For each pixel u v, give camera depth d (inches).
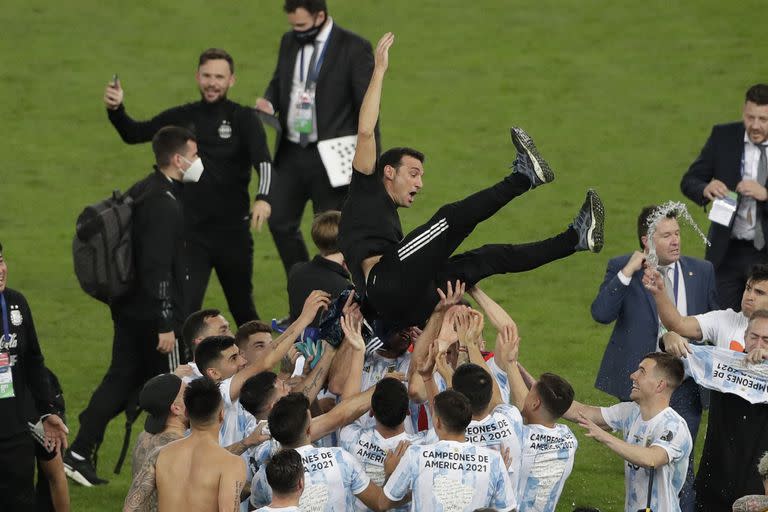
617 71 3043.8
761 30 3203.7
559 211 2412.6
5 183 2551.7
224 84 1766.7
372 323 1224.2
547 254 1151.0
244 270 1835.6
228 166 1782.7
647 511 1179.3
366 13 3366.1
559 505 1429.6
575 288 2124.8
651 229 1376.7
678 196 2453.2
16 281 2139.5
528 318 2001.7
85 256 1504.7
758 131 1656.0
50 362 1844.2
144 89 2957.7
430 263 1119.0
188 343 1353.3
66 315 2021.4
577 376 1780.3
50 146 2726.4
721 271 1701.5
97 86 2987.2
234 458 1034.1
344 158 1907.0
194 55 3134.8
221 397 1048.8
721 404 1236.5
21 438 1231.5
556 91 2962.6
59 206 2461.9
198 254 1797.5
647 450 1150.3
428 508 1042.1
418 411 1235.2
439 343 1151.0
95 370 1823.3
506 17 3351.4
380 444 1119.6
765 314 1206.9
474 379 1102.4
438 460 1045.2
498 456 1054.4
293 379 1277.1
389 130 2780.5
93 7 3400.6
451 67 3093.0
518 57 3132.4
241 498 1131.3
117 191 1526.8
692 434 1342.3
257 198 1749.5
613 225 2333.9
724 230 1681.8
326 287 1448.1
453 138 2746.1
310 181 1931.6
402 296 1126.4
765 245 1664.6
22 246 2282.2
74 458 1487.5
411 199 1164.5
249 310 1861.5
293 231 1950.1
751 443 1218.0
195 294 1792.6
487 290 2124.8
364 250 1144.2
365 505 1098.1
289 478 996.6
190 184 1771.7
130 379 1524.4
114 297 1505.9
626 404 1247.5
